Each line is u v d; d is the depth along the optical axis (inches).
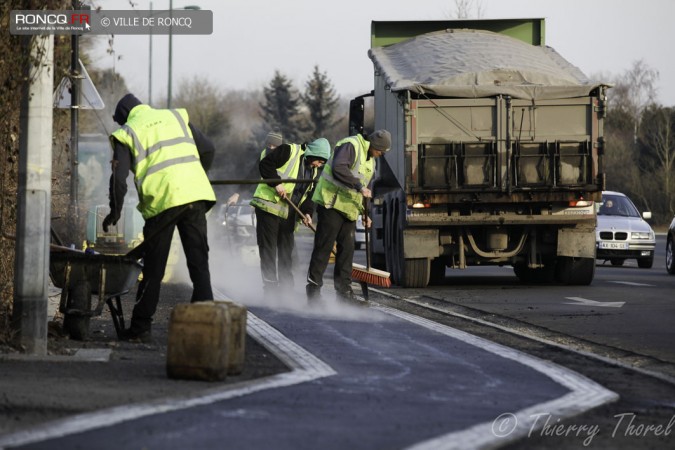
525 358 582.6
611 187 5152.6
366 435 372.5
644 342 705.6
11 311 620.1
